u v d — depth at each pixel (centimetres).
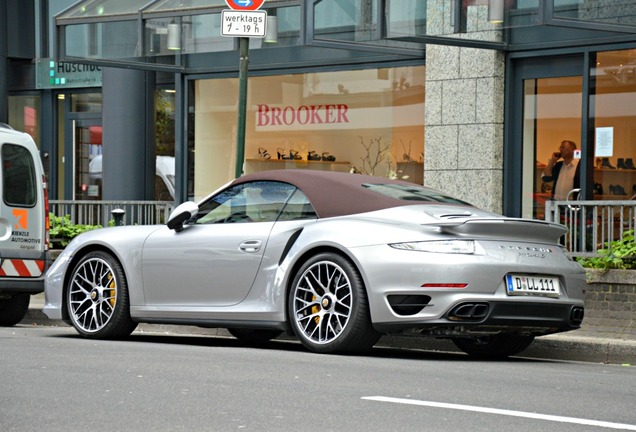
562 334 1146
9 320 1359
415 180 1648
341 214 966
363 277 911
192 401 645
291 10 1538
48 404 632
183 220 1037
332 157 1741
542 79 1532
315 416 600
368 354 958
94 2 1625
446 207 972
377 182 1020
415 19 1416
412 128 1656
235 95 1834
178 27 1608
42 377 740
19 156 1298
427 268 888
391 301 902
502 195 1557
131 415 598
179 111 1869
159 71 1869
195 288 1030
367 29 1425
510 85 1546
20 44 2162
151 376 749
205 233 1034
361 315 912
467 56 1569
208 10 1559
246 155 1834
